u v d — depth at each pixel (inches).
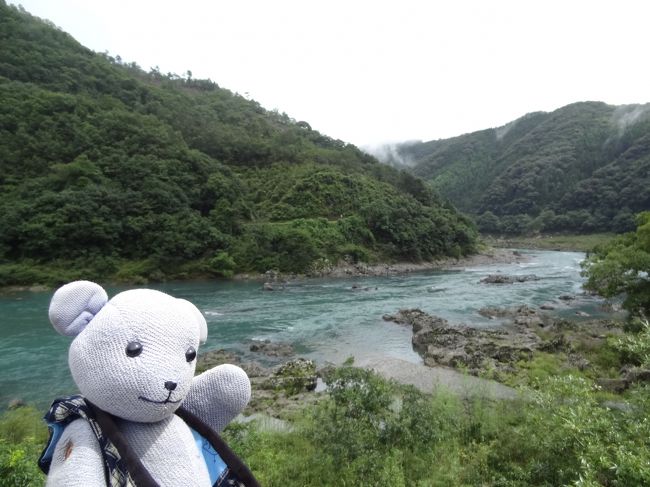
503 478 259.0
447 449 291.9
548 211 4362.7
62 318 94.1
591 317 1107.3
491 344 808.9
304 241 2060.8
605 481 209.8
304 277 1951.3
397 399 362.9
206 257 1900.8
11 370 682.2
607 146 5191.9
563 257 2876.5
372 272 2106.3
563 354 735.1
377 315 1152.8
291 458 288.2
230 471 98.8
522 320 1034.7
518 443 290.4
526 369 648.4
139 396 82.0
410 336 957.8
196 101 4271.7
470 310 1210.6
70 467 75.5
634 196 3831.2
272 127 4259.4
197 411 109.3
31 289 1464.1
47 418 90.3
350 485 259.3
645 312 781.3
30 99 2369.6
